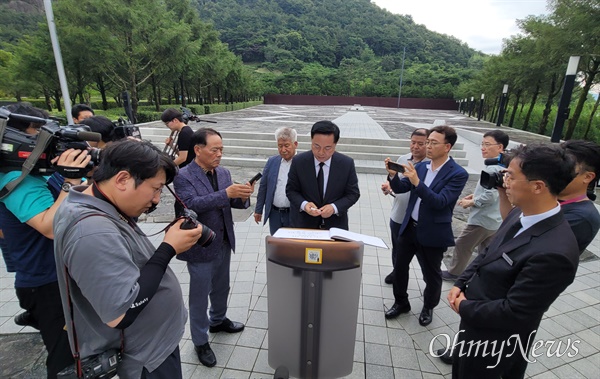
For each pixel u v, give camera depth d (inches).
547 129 829.2
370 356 93.0
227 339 98.1
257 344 96.3
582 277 140.9
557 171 49.3
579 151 66.4
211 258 84.2
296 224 105.5
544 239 50.6
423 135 114.7
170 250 47.2
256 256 152.6
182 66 729.0
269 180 123.9
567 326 108.3
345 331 54.1
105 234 40.8
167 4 939.3
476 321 56.8
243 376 84.6
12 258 64.7
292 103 1925.4
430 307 106.0
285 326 54.4
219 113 957.2
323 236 52.6
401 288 108.3
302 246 48.2
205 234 55.4
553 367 90.5
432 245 96.3
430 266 100.9
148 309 50.5
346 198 98.5
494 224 117.9
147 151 43.4
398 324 107.3
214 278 93.7
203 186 85.2
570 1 443.2
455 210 227.6
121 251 41.9
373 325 106.7
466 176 95.0
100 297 39.8
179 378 58.8
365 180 301.1
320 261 48.2
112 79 664.4
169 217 201.9
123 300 40.5
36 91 700.7
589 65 506.6
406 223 102.3
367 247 165.0
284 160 123.1
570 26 438.0
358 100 1915.6
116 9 549.0
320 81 2181.3
